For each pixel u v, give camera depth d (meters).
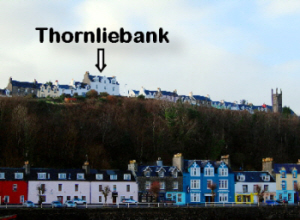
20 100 139.75
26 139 115.69
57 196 92.75
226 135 149.12
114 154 123.56
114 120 138.25
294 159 151.62
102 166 115.88
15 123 121.12
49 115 135.12
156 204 91.44
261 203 99.88
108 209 79.62
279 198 109.12
